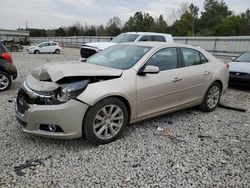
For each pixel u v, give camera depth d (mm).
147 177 3059
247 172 3246
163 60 4602
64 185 2859
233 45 19688
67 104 3422
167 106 4633
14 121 4637
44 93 3475
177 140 4090
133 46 4863
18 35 59438
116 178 3018
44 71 3852
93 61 4801
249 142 4145
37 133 3549
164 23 68938
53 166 3219
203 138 4219
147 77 4211
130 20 76250
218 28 57438
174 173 3160
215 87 5691
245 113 5738
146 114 4312
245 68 8328
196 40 22578
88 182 2926
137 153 3613
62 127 3459
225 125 4883
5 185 2822
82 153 3559
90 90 3553
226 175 3162
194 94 5145
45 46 29891
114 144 3859
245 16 64812
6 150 3570
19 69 12094
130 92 3941
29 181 2910
